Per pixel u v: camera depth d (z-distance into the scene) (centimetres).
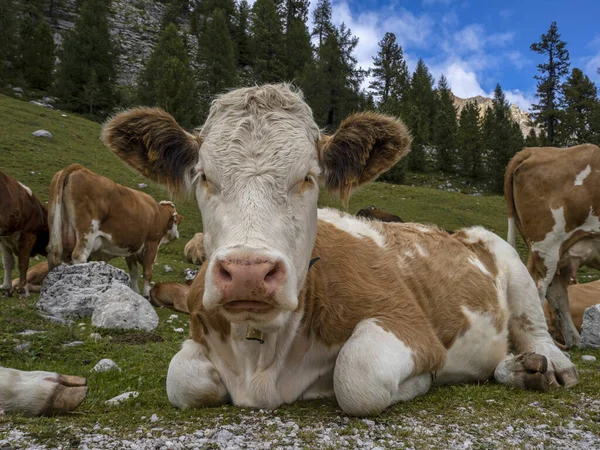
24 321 325
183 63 2739
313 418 130
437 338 164
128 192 514
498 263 215
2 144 1286
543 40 3544
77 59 3034
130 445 104
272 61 3456
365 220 194
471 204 1658
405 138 141
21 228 444
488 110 3953
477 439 117
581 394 170
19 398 126
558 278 347
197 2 4781
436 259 189
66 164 1256
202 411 136
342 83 3033
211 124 142
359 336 140
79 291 382
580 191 333
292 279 116
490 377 200
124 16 4184
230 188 125
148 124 145
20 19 3422
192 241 821
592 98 3481
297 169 129
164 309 476
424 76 4850
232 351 149
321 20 4428
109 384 194
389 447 109
